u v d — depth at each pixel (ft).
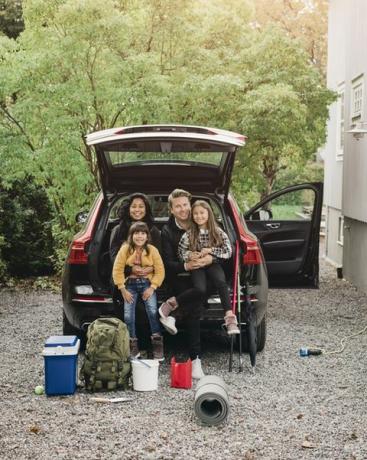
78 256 20.90
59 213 39.73
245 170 38.99
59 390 18.24
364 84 38.09
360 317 29.89
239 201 40.57
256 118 35.60
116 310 20.85
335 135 49.42
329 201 51.34
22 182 39.58
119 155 22.36
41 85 35.35
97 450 14.49
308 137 41.32
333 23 52.01
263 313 21.85
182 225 21.26
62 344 18.20
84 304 20.84
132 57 35.06
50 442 14.93
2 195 37.68
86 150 37.81
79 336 22.36
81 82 35.83
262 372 20.63
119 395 18.35
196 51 37.78
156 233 21.50
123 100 34.73
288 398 18.10
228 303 20.27
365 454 14.32
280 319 29.14
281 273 29.68
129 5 38.27
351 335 25.96
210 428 15.81
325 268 48.21
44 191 39.91
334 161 49.37
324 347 23.97
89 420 16.31
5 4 63.98
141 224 20.43
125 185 23.38
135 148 21.45
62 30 37.47
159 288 22.08
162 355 20.83
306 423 16.17
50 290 36.17
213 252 20.49
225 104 35.96
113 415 16.69
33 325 27.40
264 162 52.42
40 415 16.67
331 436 15.34
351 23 41.98
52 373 18.19
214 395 15.97
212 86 34.58
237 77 35.50
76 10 34.73
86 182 36.76
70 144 35.68
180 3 37.91
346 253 42.50
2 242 36.78
